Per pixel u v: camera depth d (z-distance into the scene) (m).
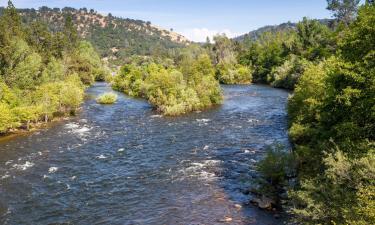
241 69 124.88
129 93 90.75
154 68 98.12
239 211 24.05
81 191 28.17
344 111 23.19
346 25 94.50
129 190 28.28
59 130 49.38
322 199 16.83
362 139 20.61
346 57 23.05
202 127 50.47
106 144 42.09
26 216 24.03
